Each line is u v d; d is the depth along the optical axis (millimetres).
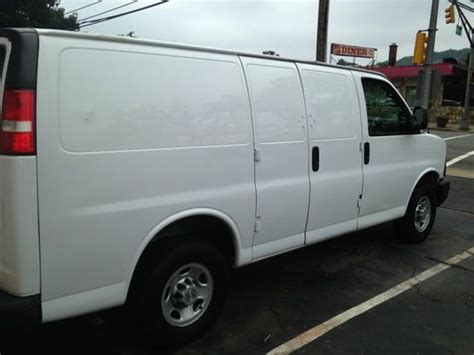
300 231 4176
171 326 3232
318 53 11094
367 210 4914
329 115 4340
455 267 5102
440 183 6094
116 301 2951
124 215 2887
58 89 2594
